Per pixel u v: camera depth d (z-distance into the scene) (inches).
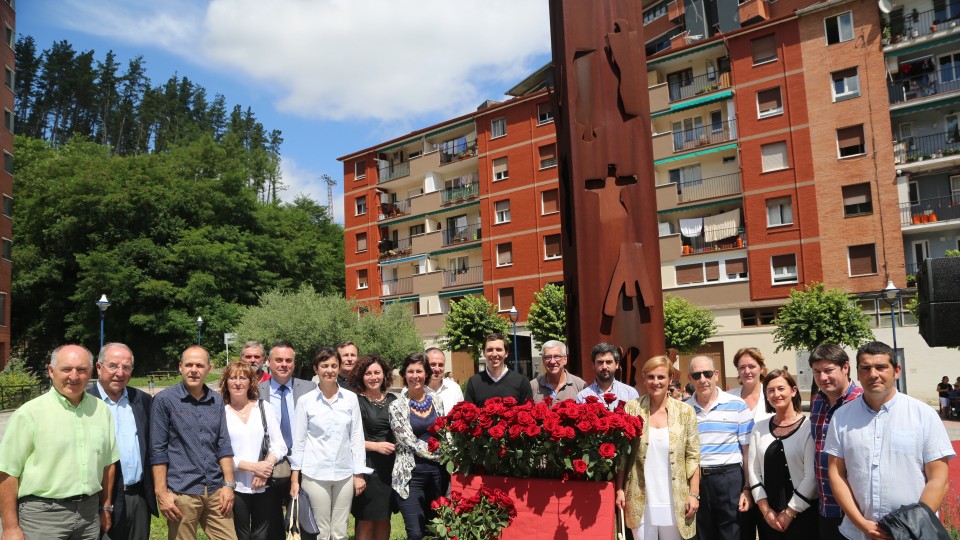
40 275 1718.8
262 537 207.8
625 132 252.7
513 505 149.9
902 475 135.1
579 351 249.3
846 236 1018.1
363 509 219.6
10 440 158.9
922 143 1000.2
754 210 1096.2
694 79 1197.7
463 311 1179.3
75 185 1753.2
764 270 1075.9
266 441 209.5
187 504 189.8
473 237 1457.9
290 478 217.3
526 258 1338.6
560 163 268.8
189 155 2003.0
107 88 2689.5
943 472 132.7
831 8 1045.8
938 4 987.9
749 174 1104.8
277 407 238.2
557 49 268.4
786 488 175.0
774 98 1098.7
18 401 1029.2
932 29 982.4
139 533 190.4
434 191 1513.3
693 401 199.5
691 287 1132.5
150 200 1781.5
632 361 244.1
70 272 1829.5
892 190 988.6
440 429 161.6
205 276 1727.4
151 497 193.9
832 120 1040.2
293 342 1226.6
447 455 159.8
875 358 137.9
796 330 844.6
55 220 1776.6
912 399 138.5
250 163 2564.0
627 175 252.2
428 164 1535.4
